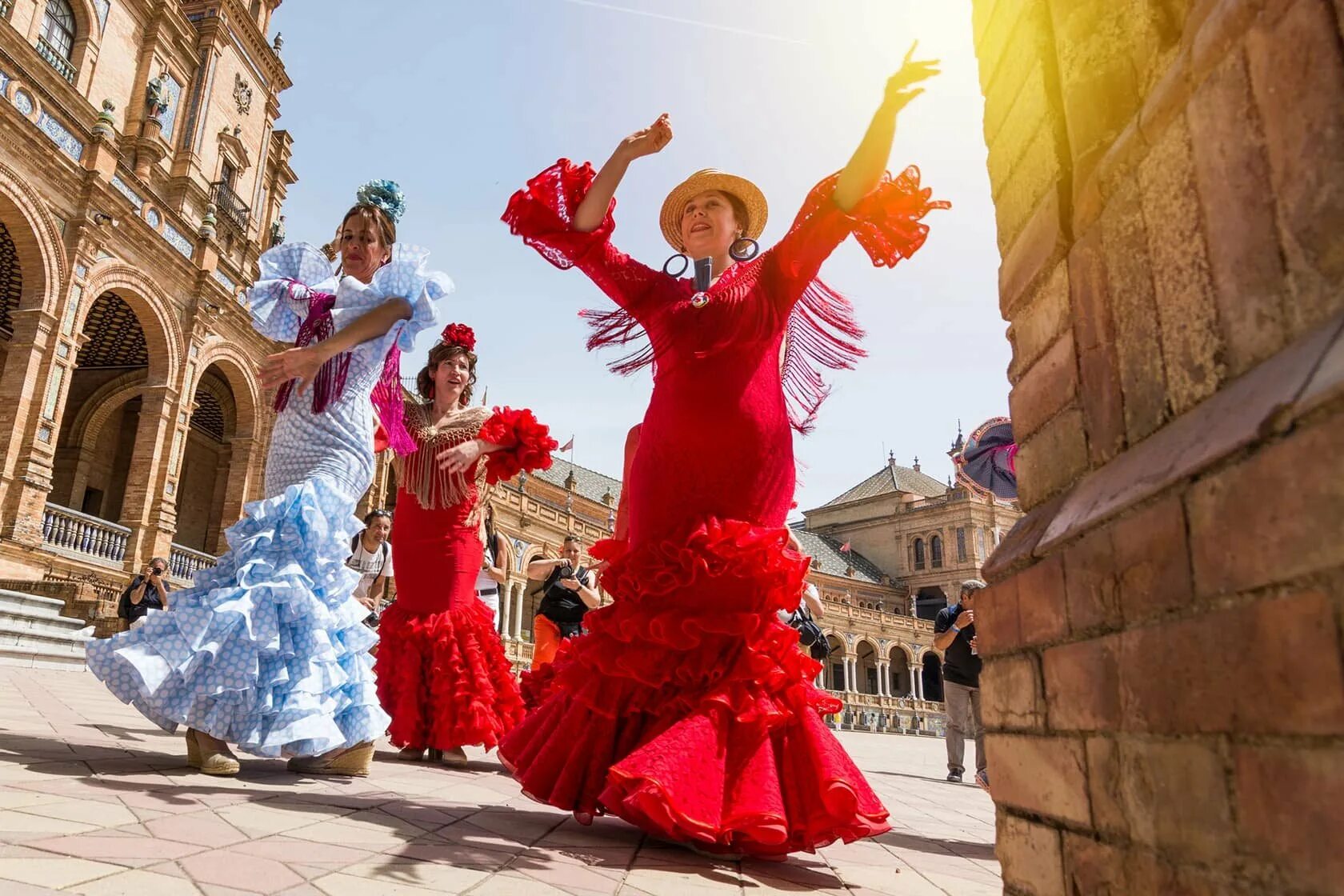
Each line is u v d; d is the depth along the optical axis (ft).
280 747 9.70
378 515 21.38
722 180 9.81
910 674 208.03
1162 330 3.80
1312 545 2.43
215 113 90.99
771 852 7.97
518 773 8.97
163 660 8.86
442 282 10.19
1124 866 3.63
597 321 9.45
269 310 10.47
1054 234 4.92
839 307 9.59
